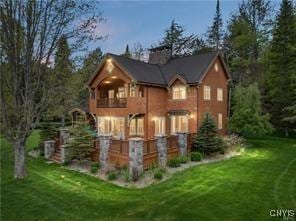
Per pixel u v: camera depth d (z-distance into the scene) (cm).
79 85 1994
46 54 1535
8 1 1397
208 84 2594
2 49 1435
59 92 1636
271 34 3625
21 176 1561
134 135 2570
